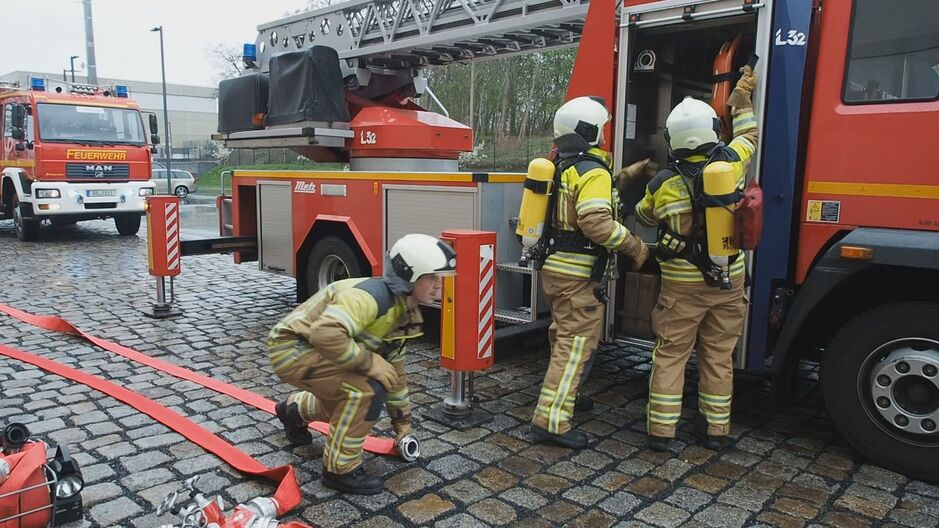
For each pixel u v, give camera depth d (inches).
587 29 179.9
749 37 172.2
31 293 326.0
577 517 125.2
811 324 154.9
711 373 152.1
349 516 124.9
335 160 293.6
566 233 150.9
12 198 552.1
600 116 149.9
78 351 228.2
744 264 148.7
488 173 206.1
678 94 197.0
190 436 156.9
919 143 136.0
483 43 264.4
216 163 1815.9
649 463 147.4
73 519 121.2
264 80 295.3
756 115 151.8
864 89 142.2
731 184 136.8
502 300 213.5
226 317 279.7
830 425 169.0
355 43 285.7
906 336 137.6
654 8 166.6
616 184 170.2
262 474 135.8
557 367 154.7
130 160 552.7
